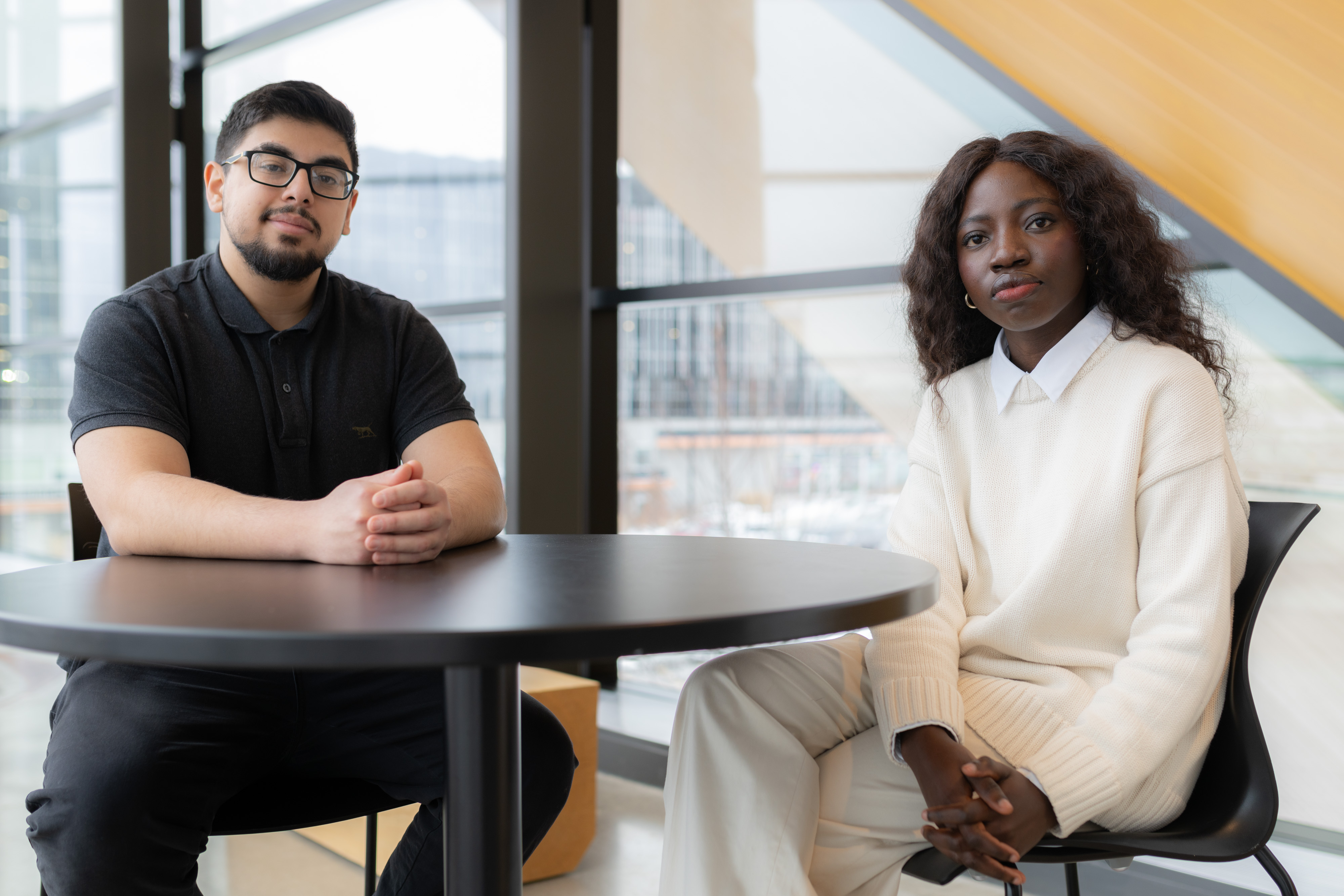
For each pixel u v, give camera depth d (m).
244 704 1.27
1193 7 2.03
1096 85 2.17
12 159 5.55
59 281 5.38
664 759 2.70
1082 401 1.30
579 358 3.03
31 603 0.83
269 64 4.00
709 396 2.91
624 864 2.24
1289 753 2.02
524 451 2.91
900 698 1.19
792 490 2.77
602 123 3.10
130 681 1.26
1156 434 1.23
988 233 1.33
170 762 1.18
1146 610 1.20
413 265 3.48
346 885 2.17
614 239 3.14
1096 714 1.14
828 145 2.65
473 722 0.97
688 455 2.97
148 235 4.18
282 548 1.12
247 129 1.53
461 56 3.30
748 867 1.17
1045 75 2.25
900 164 2.52
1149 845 1.08
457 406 1.65
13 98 5.51
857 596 0.87
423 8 3.42
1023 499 1.33
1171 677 1.14
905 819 1.20
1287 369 1.99
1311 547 1.98
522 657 0.72
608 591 0.90
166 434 1.36
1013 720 1.22
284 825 1.29
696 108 2.92
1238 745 1.18
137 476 1.24
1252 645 2.05
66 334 5.38
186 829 1.21
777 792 1.19
